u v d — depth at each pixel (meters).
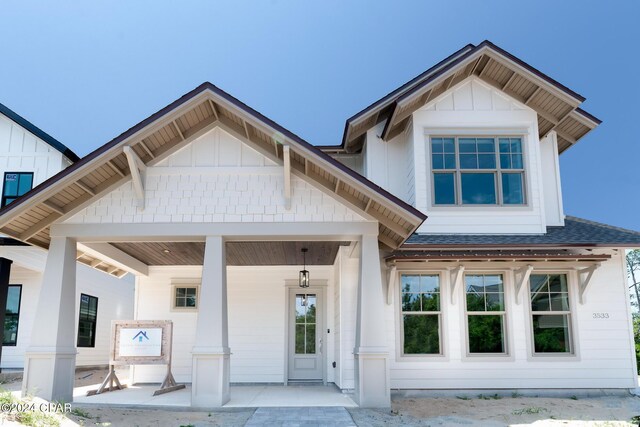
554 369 10.26
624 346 10.38
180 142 9.14
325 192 8.98
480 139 11.26
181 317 12.74
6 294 13.13
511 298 10.49
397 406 9.07
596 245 9.92
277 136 8.37
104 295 19.61
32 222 8.88
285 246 10.46
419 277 10.67
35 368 8.31
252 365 12.33
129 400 9.08
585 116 11.43
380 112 11.62
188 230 8.84
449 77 11.09
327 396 9.75
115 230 8.84
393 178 11.62
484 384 10.16
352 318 10.38
